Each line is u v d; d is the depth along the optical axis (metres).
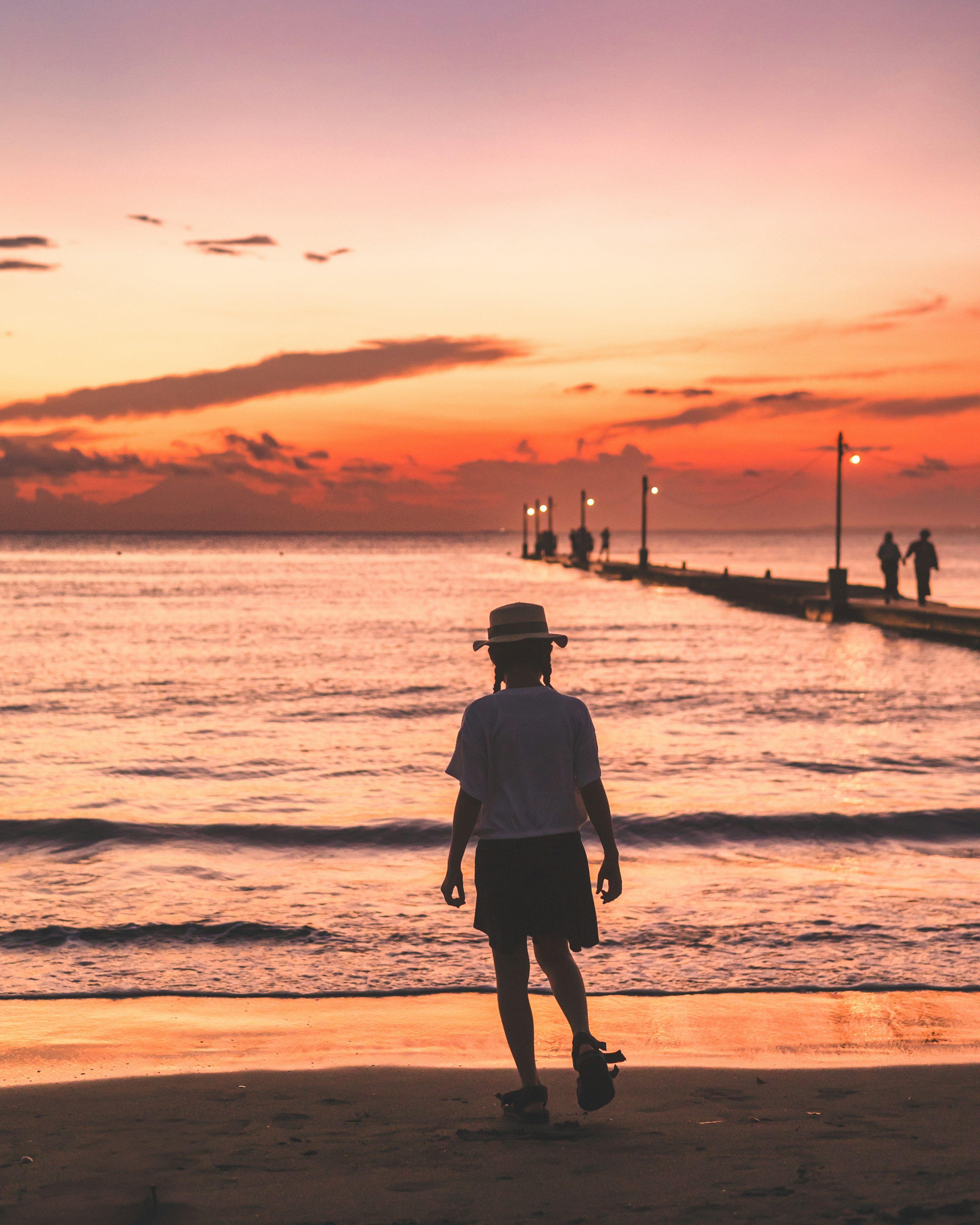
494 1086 4.21
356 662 25.98
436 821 9.96
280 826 9.69
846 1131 3.51
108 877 8.21
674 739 14.82
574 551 92.44
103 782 12.09
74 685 21.47
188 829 9.61
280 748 14.34
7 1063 4.68
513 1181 3.03
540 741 3.75
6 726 16.31
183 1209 2.86
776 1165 3.13
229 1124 3.67
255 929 6.91
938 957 6.36
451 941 6.73
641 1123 3.64
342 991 5.86
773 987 5.86
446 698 19.56
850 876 8.22
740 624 37.25
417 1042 5.05
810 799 10.91
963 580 72.25
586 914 3.73
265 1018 5.42
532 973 6.12
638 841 9.33
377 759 13.57
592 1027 5.25
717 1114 3.76
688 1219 2.71
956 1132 3.49
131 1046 4.96
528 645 3.93
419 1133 3.54
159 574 85.56
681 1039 5.07
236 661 26.11
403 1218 2.77
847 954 6.42
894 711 17.64
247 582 72.25
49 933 6.80
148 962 6.32
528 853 3.70
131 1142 3.46
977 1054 4.83
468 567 103.62
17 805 10.84
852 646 29.25
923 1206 2.73
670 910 7.32
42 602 50.53
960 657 26.53
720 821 9.81
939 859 8.76
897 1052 4.87
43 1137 3.52
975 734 15.27
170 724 16.56
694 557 145.00
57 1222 2.78
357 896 7.75
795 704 18.47
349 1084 4.23
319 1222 2.75
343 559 137.50
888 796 11.09
